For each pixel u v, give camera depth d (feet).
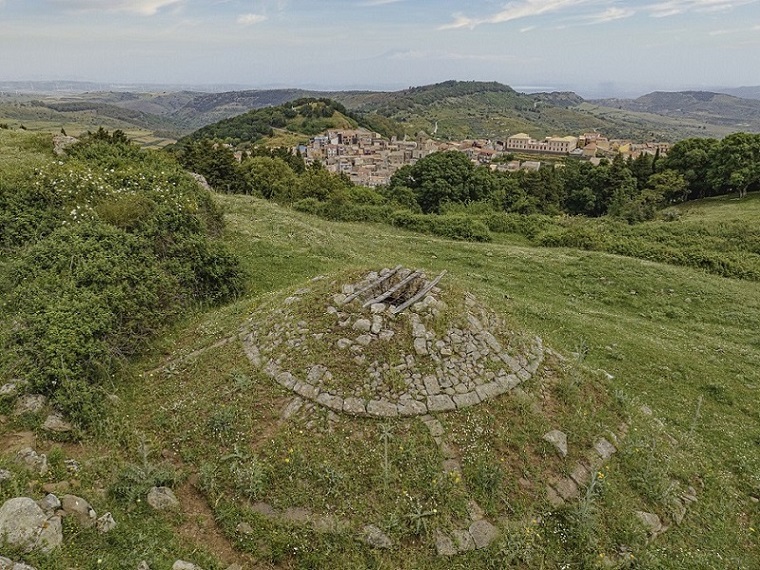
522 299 59.77
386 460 23.17
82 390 26.32
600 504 24.79
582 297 65.62
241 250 61.62
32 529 17.02
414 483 23.41
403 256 76.28
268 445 24.56
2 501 18.22
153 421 26.48
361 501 22.34
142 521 19.85
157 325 36.11
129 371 31.01
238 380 28.27
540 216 115.75
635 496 26.05
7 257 38.93
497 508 23.30
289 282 53.57
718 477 30.25
